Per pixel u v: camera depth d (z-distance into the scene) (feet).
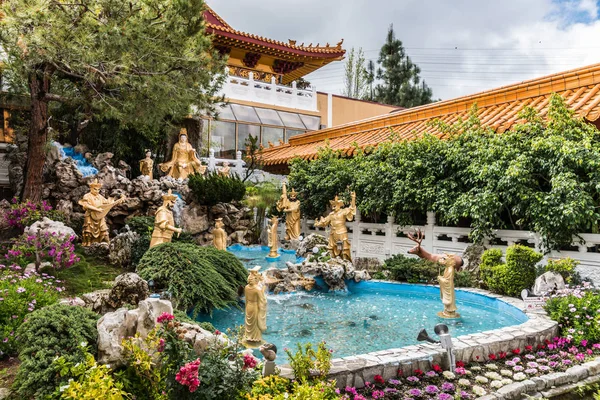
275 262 40.86
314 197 51.01
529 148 30.60
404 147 40.22
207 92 46.50
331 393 13.56
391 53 123.85
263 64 86.28
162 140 59.16
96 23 34.94
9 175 50.19
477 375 17.56
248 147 68.28
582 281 27.76
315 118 83.41
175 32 37.60
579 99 34.91
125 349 13.08
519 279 28.04
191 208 47.75
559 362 18.95
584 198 26.78
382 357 17.33
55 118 53.72
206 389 12.66
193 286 25.41
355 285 34.63
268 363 14.74
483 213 31.71
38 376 13.05
